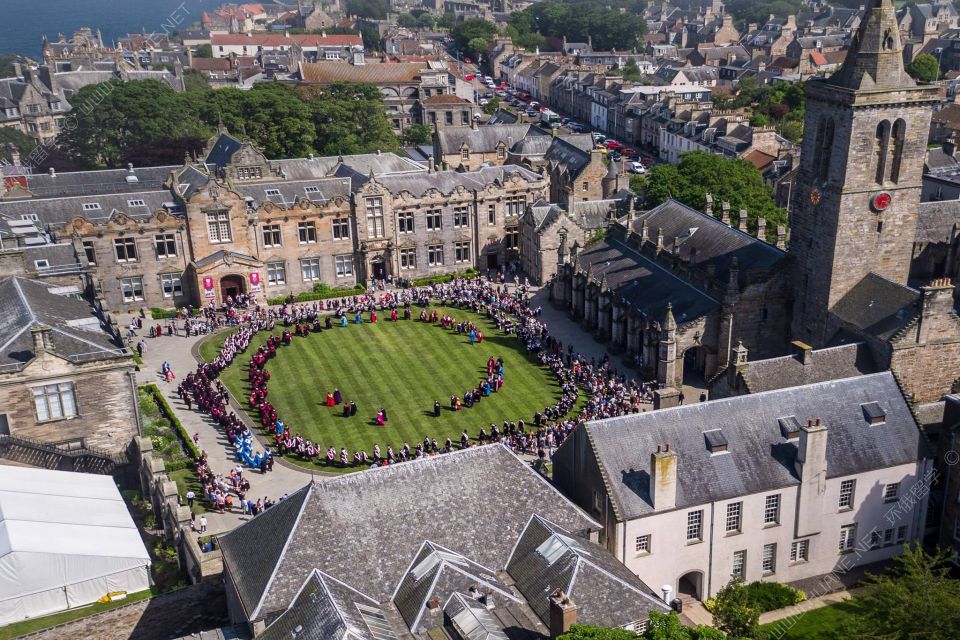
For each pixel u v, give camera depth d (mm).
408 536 57125
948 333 84500
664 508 63375
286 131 196750
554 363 108000
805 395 70312
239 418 98000
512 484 61281
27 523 65125
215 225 133250
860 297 92312
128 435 83188
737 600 59781
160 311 129875
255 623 52125
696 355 108688
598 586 54281
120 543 66000
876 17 85375
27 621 61719
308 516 55844
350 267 144750
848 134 87375
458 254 151125
